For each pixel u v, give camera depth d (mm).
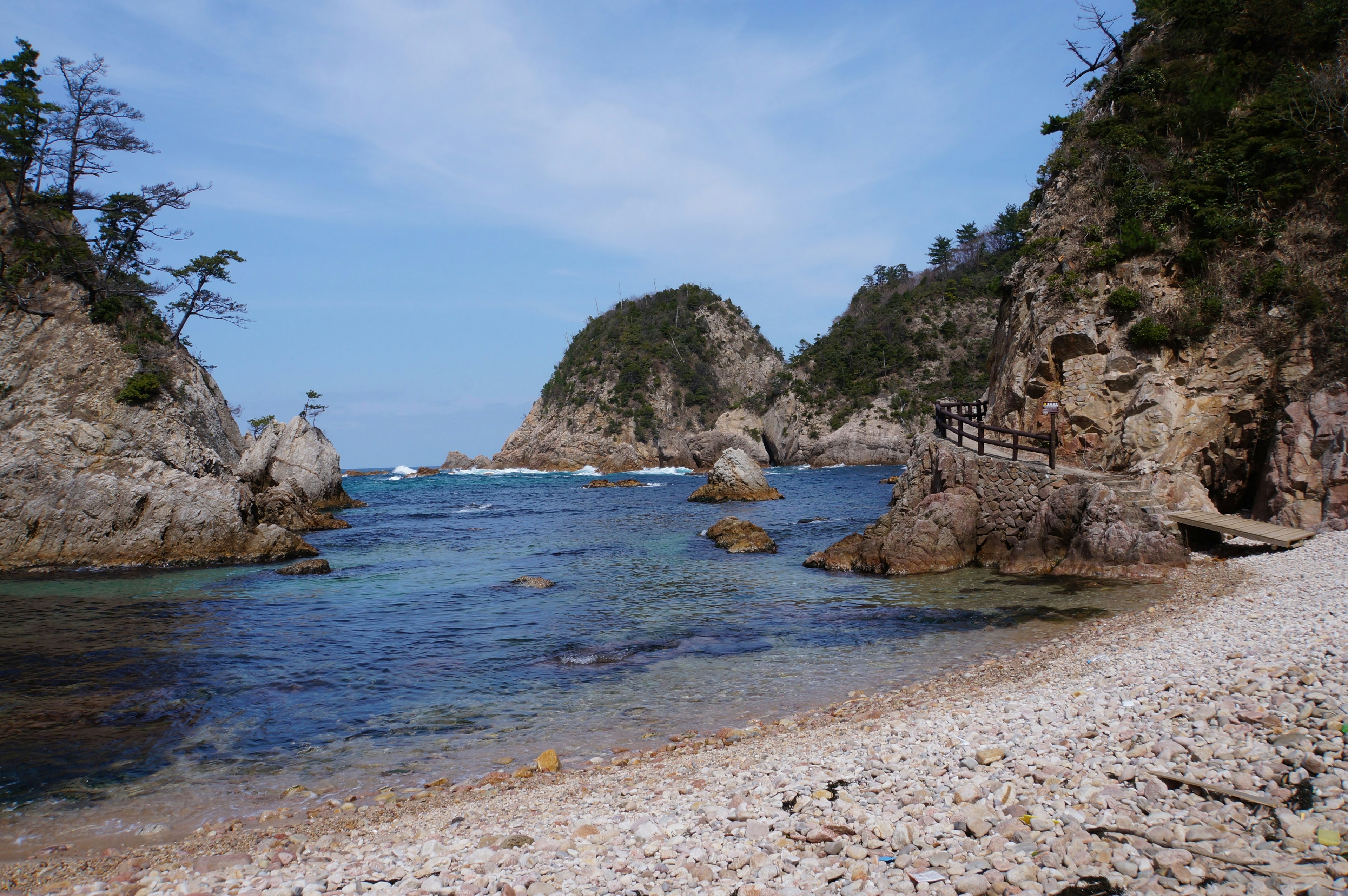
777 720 10562
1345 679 7223
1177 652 10406
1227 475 23141
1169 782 5730
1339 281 22234
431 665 14234
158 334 36062
